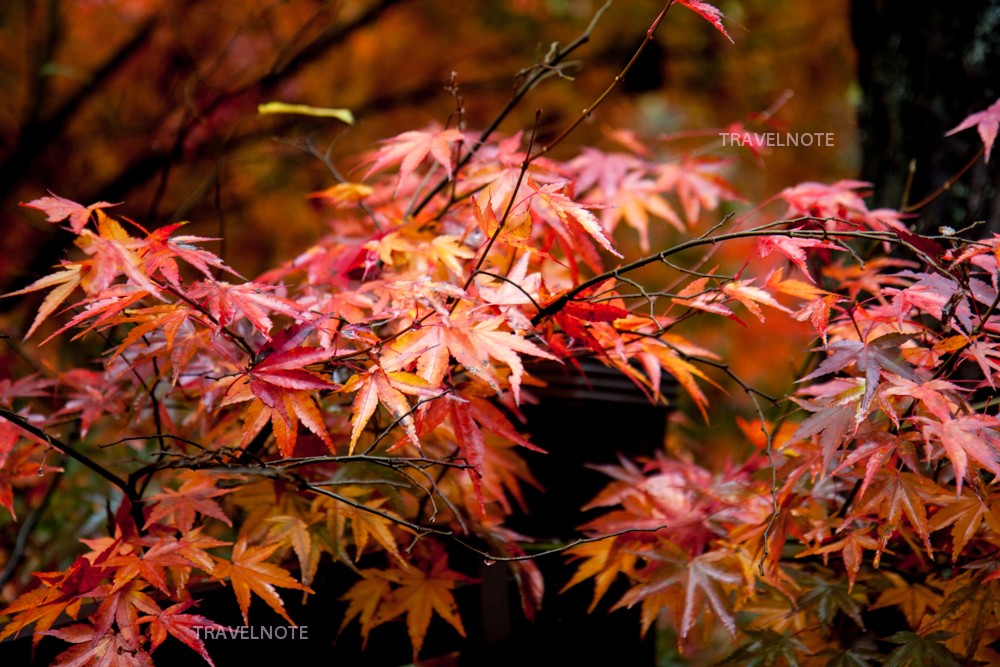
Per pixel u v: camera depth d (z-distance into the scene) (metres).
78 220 1.23
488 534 1.37
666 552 1.34
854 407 1.27
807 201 1.40
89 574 1.26
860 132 1.57
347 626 1.35
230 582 1.33
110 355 1.38
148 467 1.28
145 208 2.38
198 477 1.32
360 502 1.34
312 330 1.30
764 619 1.36
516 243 1.27
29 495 1.49
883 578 1.34
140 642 1.25
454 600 1.36
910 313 1.36
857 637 1.36
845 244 1.29
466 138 1.38
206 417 1.38
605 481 1.42
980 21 1.47
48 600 1.25
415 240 1.38
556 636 1.40
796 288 1.29
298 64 2.44
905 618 1.37
